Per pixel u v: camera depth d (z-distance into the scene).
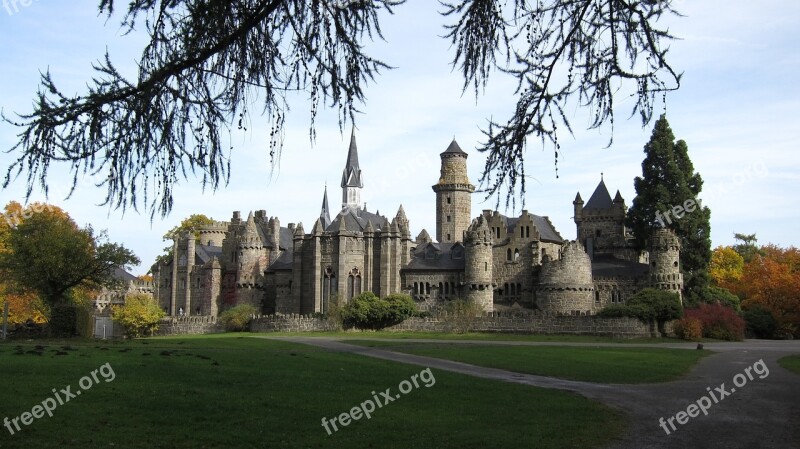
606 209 113.88
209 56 11.50
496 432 23.20
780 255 121.19
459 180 132.12
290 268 111.38
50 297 76.38
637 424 24.81
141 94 11.04
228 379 31.31
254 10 11.62
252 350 47.69
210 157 11.67
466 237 101.25
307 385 30.80
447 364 42.47
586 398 29.78
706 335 80.88
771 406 28.56
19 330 73.75
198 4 11.11
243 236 114.12
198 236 137.50
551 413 26.36
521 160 12.95
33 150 10.64
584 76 12.71
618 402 29.22
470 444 21.69
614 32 12.49
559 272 97.69
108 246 77.00
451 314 88.69
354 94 12.09
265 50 11.80
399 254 103.69
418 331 88.88
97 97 10.93
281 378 32.47
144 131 11.15
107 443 20.62
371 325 90.62
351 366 38.44
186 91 11.55
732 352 57.38
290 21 11.80
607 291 99.56
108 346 47.22
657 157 100.69
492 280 101.81
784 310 102.50
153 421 23.31
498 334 85.25
